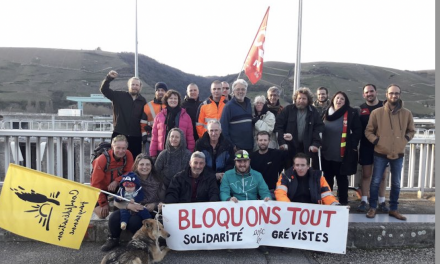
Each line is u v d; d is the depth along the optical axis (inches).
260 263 153.3
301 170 171.3
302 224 165.0
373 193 191.0
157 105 218.5
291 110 200.2
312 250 165.6
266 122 201.5
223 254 162.4
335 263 155.5
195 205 162.7
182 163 180.1
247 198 173.9
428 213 199.5
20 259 151.4
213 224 163.0
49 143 232.8
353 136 196.9
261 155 190.2
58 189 154.1
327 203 169.6
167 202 167.5
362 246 172.4
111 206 193.8
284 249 167.9
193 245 162.2
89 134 234.5
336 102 200.1
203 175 173.2
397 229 172.9
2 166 370.0
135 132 215.2
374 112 192.2
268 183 191.3
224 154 184.9
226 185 173.8
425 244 173.9
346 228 162.6
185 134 200.8
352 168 197.8
